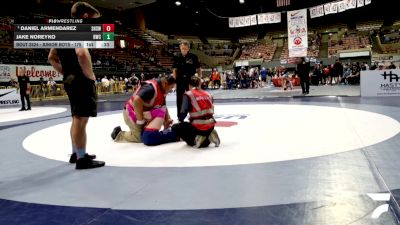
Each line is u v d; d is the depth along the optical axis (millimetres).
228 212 2475
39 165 4105
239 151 4449
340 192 2773
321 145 4605
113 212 2553
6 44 28344
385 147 4305
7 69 23656
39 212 2604
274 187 2971
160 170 3646
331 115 7746
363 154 3994
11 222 2428
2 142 5938
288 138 5223
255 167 3629
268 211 2461
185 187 3057
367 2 18562
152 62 41094
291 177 3232
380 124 6160
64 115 10859
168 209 2570
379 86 12828
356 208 2439
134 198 2830
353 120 6805
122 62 36188
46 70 26531
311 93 16000
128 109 5328
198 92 4734
